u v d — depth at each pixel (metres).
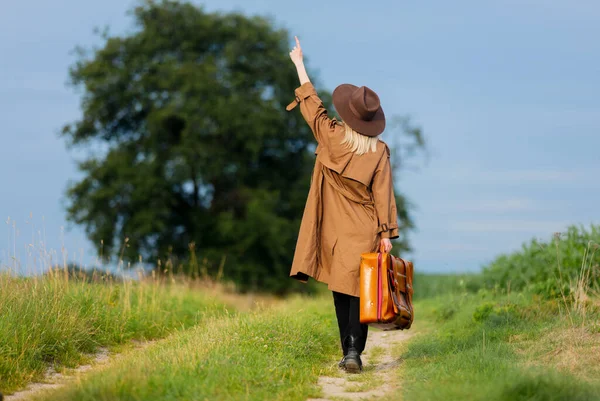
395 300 5.28
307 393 4.57
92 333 6.93
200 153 24.88
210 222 25.78
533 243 11.10
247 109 25.56
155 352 5.87
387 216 5.50
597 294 7.68
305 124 27.27
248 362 5.06
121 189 25.00
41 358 5.97
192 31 26.97
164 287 10.34
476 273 16.56
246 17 27.59
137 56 26.89
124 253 24.64
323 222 5.70
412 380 4.86
